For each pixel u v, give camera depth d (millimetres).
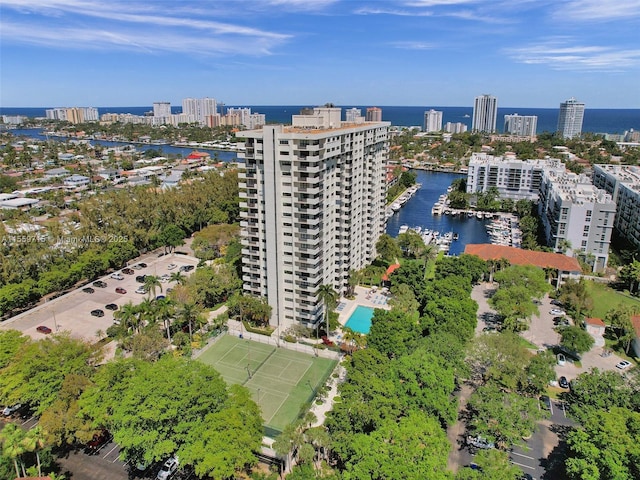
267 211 125875
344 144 135375
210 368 93125
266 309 131500
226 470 74000
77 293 160000
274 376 113250
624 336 124125
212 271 154500
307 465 76188
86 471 83250
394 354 109688
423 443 73938
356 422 83125
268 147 120188
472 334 116562
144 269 183000
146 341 110625
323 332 133625
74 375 91625
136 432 78750
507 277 145250
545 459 84812
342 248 147000
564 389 106500
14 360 99438
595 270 183500
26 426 94875
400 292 142500
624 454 71188
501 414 83375
